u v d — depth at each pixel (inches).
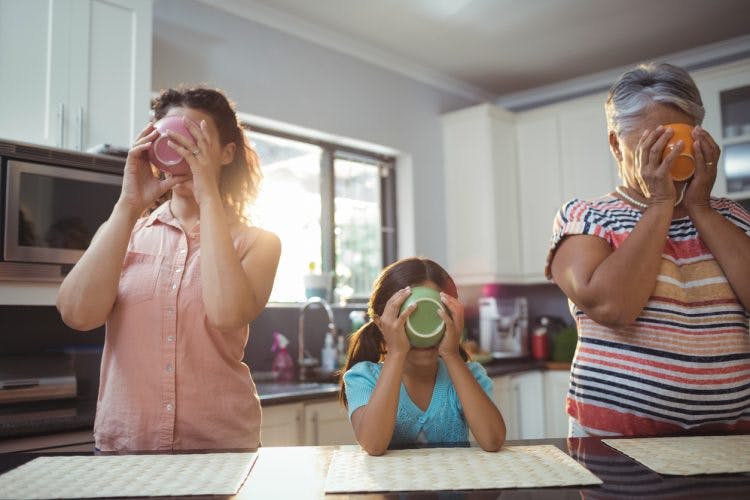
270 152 120.0
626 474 28.5
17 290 70.6
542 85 158.4
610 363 38.3
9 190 68.6
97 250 38.0
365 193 136.5
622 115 38.6
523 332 145.4
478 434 34.0
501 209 143.4
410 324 34.4
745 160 121.3
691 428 37.9
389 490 26.5
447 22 122.0
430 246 143.6
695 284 37.9
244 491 26.9
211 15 107.1
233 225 42.7
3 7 73.0
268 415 83.5
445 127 150.0
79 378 85.1
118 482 27.9
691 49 137.5
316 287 115.6
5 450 61.5
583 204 41.3
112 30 81.9
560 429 133.4
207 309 36.9
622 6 117.0
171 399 38.5
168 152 37.3
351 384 40.4
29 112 74.1
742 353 37.4
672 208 35.6
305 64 121.2
